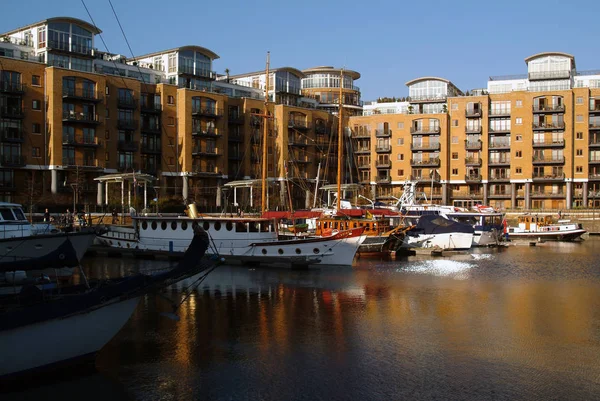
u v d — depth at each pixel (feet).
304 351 69.36
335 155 368.48
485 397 56.03
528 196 344.28
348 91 419.74
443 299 101.86
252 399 55.11
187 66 317.22
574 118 340.18
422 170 361.10
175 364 64.18
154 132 286.87
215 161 304.71
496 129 352.08
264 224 146.92
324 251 143.54
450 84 401.49
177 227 151.43
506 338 75.72
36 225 106.63
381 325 82.07
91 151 257.55
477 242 219.41
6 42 256.11
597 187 340.18
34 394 55.62
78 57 267.39
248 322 82.79
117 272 128.16
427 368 63.72
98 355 66.90
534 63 365.61
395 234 176.96
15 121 240.32
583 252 196.75
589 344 73.10
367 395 56.24
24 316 55.67
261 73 371.15
